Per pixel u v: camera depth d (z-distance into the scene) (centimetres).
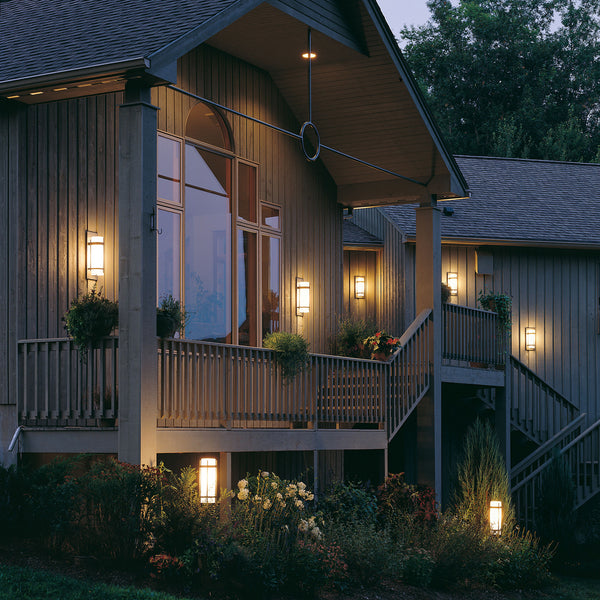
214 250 1290
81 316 983
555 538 1584
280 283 1423
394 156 1481
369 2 1262
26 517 910
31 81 939
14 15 1221
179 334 1181
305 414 1242
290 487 1027
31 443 1046
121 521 877
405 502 1310
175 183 1220
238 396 1112
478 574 1233
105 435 994
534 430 1880
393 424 1416
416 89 1367
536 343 2011
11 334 1043
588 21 4112
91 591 772
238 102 1344
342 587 1003
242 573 881
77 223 1105
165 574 861
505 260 2011
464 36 4069
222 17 1012
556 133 3697
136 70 900
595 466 1905
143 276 930
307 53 1307
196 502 929
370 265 2050
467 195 1526
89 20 1099
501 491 1469
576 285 2048
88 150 1125
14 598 731
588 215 2138
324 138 1488
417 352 1472
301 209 1487
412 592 1098
